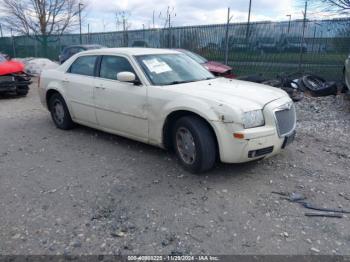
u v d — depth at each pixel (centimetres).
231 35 1545
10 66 1073
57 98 679
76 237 331
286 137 447
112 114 555
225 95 444
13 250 314
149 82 502
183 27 1728
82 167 498
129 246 317
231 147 414
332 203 392
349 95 945
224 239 326
